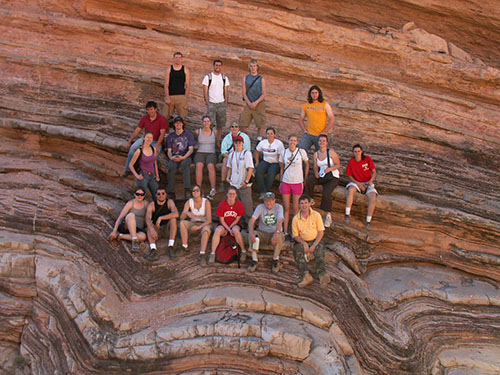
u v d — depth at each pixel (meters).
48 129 9.68
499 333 8.77
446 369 8.23
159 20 11.12
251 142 10.18
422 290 8.93
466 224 9.50
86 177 9.50
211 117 9.38
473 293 9.01
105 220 8.65
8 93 10.13
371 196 9.13
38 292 8.29
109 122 9.91
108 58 10.70
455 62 11.50
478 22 12.25
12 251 8.60
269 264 8.18
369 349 7.79
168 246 8.10
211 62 11.13
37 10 10.66
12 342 8.41
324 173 8.70
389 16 12.40
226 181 8.85
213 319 7.27
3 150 9.79
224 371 6.95
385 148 10.47
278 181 9.19
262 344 6.99
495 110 11.44
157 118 9.02
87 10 10.81
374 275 9.33
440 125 10.71
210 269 8.05
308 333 7.20
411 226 9.59
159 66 10.85
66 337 7.61
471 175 10.46
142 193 8.17
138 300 7.77
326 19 12.37
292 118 10.83
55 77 10.38
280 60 11.00
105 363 6.98
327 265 8.48
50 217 8.93
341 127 10.66
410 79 11.59
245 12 11.16
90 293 7.79
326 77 10.93
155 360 6.89
